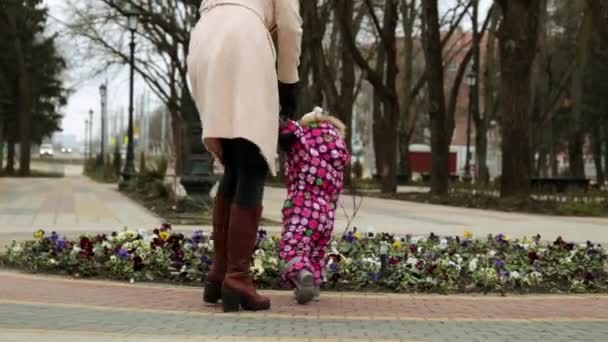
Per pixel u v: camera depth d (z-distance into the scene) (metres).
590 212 18.70
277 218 15.33
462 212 19.19
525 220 16.64
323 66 29.09
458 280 7.40
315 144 6.12
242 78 5.48
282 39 5.93
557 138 51.84
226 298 5.79
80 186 32.78
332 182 6.16
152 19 33.19
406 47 40.84
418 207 21.11
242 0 5.75
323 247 6.27
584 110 46.91
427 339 4.92
